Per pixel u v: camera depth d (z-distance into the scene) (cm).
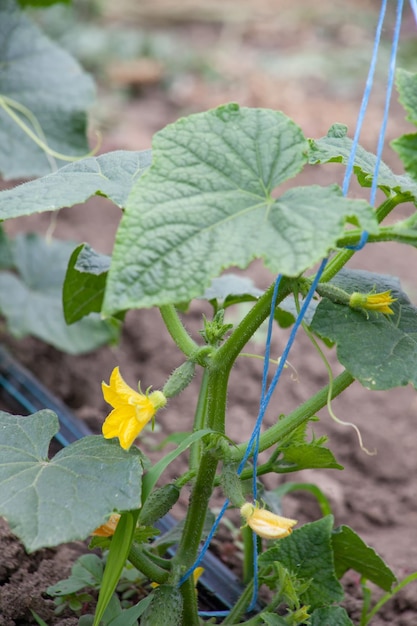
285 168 73
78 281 93
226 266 69
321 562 86
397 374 76
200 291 69
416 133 73
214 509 113
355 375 76
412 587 103
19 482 76
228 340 79
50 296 141
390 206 81
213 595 99
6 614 92
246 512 77
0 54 137
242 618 97
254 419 131
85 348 135
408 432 129
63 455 79
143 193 71
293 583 85
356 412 133
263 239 70
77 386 137
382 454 125
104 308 68
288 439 87
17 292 139
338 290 79
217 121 75
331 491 118
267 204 72
